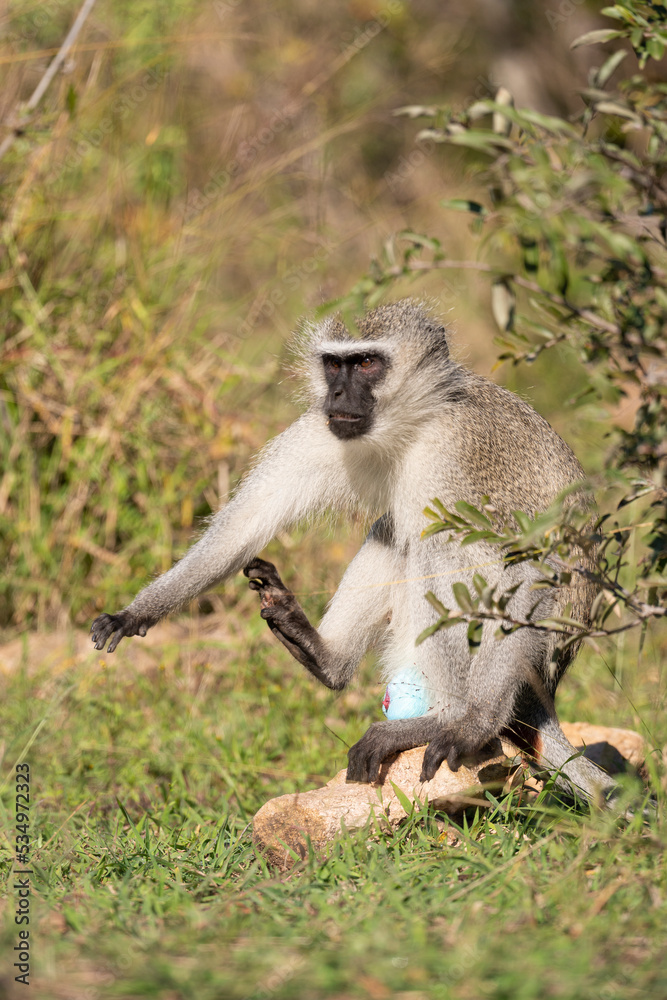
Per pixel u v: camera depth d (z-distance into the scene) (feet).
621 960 17.79
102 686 39.09
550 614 28.58
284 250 57.11
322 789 26.63
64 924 20.30
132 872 23.80
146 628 30.66
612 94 23.07
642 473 23.94
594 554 29.89
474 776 26.89
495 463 30.25
